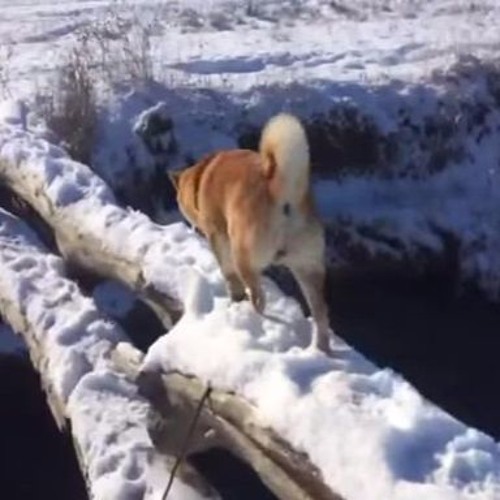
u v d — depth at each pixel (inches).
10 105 480.4
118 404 248.4
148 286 267.3
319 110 603.2
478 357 550.9
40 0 834.8
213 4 803.4
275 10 792.3
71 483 438.3
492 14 796.6
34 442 455.2
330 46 698.2
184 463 226.7
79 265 320.2
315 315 220.4
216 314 228.4
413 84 627.8
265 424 189.5
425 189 618.2
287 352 210.4
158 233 290.7
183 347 220.5
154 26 716.7
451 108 624.1
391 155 614.5
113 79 585.0
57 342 273.0
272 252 224.4
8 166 384.2
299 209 221.9
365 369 201.9
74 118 538.9
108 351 268.5
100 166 547.2
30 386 466.3
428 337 567.2
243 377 201.3
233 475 393.1
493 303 593.0
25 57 647.1
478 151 625.3
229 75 624.7
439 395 523.8
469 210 612.7
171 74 610.5
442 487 158.9
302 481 178.2
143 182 557.3
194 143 573.3
